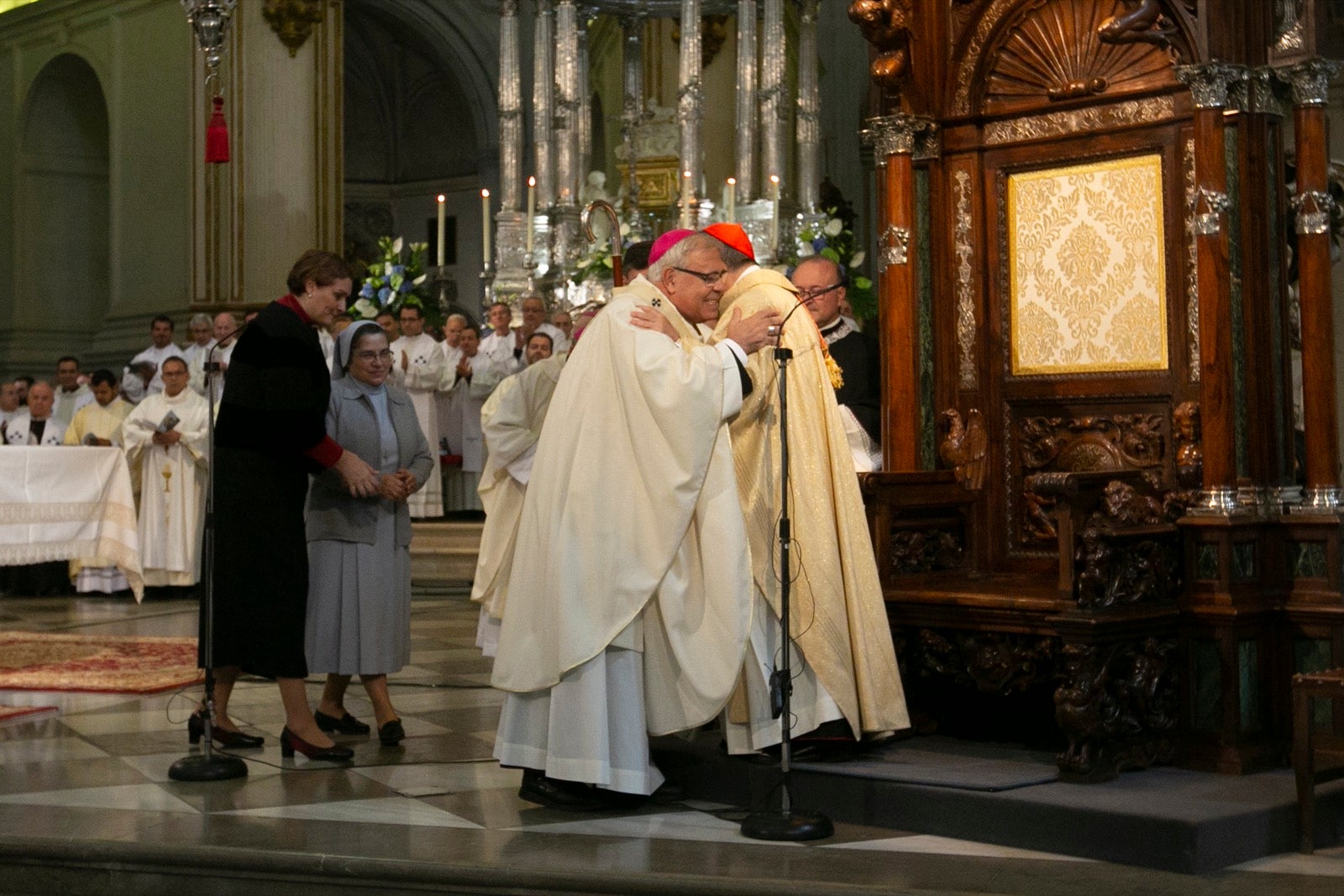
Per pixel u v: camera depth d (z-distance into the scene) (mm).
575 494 4469
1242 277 4723
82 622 9648
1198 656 4559
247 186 14172
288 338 5219
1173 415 4996
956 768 4496
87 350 18500
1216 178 4668
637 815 4461
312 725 5340
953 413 5469
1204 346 4672
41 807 4566
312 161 14508
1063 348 5320
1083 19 5246
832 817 4422
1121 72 5176
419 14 20891
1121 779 4383
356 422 5625
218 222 14133
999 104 5445
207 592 5180
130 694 6738
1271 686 4637
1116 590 4422
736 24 14531
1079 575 4395
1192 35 4750
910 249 5527
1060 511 4457
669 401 4367
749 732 4559
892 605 4996
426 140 23859
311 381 5227
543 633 4461
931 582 5172
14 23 17938
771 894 3660
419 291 14102
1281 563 4691
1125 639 4410
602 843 4098
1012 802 4102
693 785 4715
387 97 23875
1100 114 5219
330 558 5543
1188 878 3752
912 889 3607
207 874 4047
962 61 5500
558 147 12617
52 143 18234
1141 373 5129
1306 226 4750
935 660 4961
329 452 5305
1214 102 4664
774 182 11922
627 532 4430
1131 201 5152
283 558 5227
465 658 7906
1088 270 5254
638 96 12969
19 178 18109
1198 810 3943
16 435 12062
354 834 4207
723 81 14586
